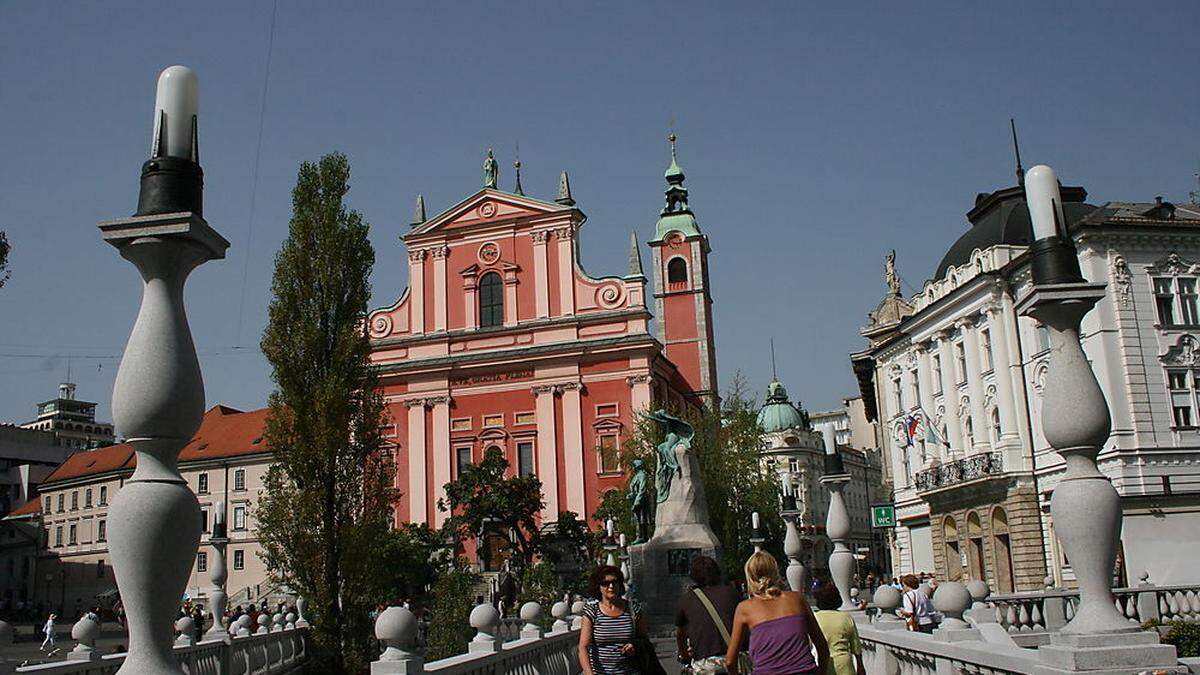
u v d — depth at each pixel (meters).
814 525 105.25
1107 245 36.41
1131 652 6.36
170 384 6.01
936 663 9.69
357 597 23.78
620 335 55.97
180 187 6.35
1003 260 40.44
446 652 20.05
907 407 49.25
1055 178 7.46
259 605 53.62
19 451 97.56
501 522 48.19
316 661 22.89
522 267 58.00
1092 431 6.87
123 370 6.04
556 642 16.70
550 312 57.19
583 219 59.12
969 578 42.56
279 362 24.73
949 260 45.72
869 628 12.67
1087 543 6.72
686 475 28.58
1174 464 34.94
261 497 24.72
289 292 25.22
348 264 25.56
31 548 78.44
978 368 41.97
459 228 58.94
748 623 7.23
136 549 5.75
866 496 117.19
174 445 6.06
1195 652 16.38
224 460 68.75
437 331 58.06
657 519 28.59
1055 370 7.11
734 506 43.72
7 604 76.62
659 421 29.83
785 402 112.75
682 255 70.75
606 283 56.91
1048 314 7.14
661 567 27.59
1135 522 34.34
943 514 45.00
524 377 56.66
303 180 26.22
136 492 5.84
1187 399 35.72
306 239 25.45
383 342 58.44
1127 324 35.81
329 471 24.20
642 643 8.84
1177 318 36.31
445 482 56.06
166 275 6.23
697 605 8.47
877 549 110.31
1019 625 20.36
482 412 56.81
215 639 19.86
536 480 48.94
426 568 43.16
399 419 57.59
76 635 13.69
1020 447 39.25
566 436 55.47
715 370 71.75
